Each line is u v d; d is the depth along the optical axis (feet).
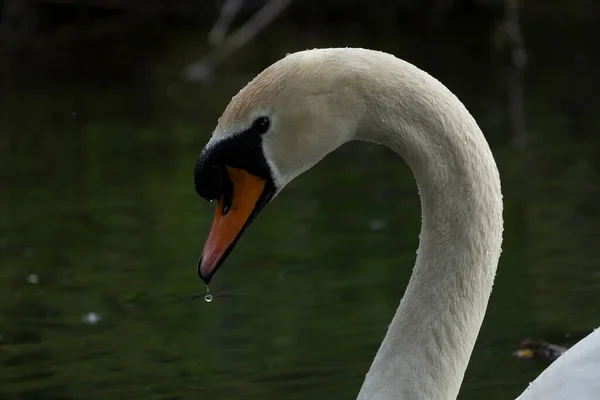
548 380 22.74
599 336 22.86
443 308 21.77
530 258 40.68
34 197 52.24
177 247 43.86
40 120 68.90
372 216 46.78
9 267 42.34
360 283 38.60
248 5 94.38
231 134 21.49
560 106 65.87
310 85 21.17
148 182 53.52
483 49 84.94
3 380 31.45
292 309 36.40
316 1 95.86
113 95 75.77
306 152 21.48
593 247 41.42
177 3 96.02
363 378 30.63
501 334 33.83
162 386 30.45
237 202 21.84
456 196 21.24
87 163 57.62
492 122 62.69
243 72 80.07
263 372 31.24
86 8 95.50
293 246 43.47
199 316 36.29
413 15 95.86
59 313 37.29
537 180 51.31
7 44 91.45
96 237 45.68
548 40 87.04
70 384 30.89
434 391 21.90
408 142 21.04
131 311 37.17
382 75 21.03
